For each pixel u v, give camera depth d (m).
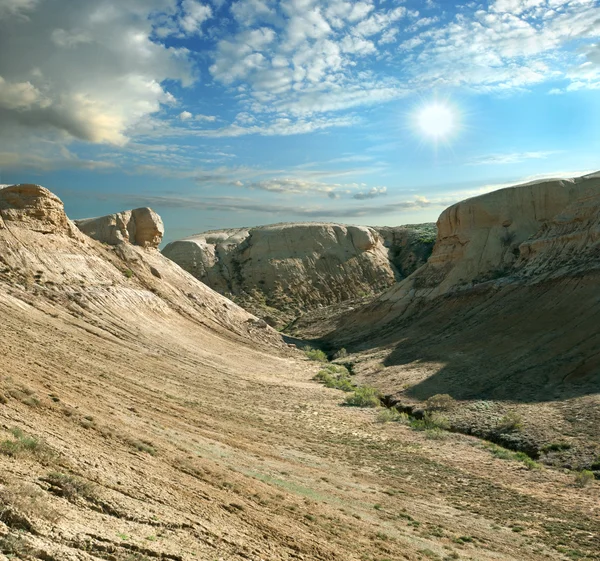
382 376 52.19
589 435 30.30
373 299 101.62
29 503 8.08
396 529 15.77
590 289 53.91
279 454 23.78
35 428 12.46
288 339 78.94
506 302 62.84
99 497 9.69
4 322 30.28
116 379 29.00
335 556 11.37
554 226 72.31
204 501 12.18
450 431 35.19
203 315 64.81
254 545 10.33
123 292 52.41
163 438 18.31
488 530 17.78
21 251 47.31
